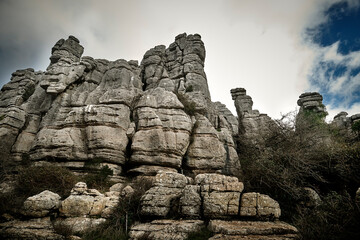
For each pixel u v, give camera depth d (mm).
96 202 13836
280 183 14438
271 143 20688
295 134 20125
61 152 22516
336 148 16594
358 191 9906
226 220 11141
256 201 11391
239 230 9508
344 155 15492
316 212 11531
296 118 22125
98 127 23219
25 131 27078
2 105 34969
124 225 12609
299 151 17578
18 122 26875
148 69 36188
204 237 10031
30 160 23469
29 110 29203
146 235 10820
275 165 16266
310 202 13602
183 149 24062
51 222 12531
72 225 12297
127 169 23969
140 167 22391
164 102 26312
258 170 16047
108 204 14062
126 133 24516
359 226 9016
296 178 15656
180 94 30109
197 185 12891
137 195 14477
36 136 25625
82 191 14086
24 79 37312
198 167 24578
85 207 13430
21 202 14508
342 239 8727
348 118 38469
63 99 27375
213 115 32312
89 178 19500
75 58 37625
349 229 9141
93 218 13234
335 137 22578
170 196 13367
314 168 16672
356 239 8539
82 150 22859
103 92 28328
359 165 14305
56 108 27094
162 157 22609
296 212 13188
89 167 21594
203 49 38625
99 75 31391
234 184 12195
